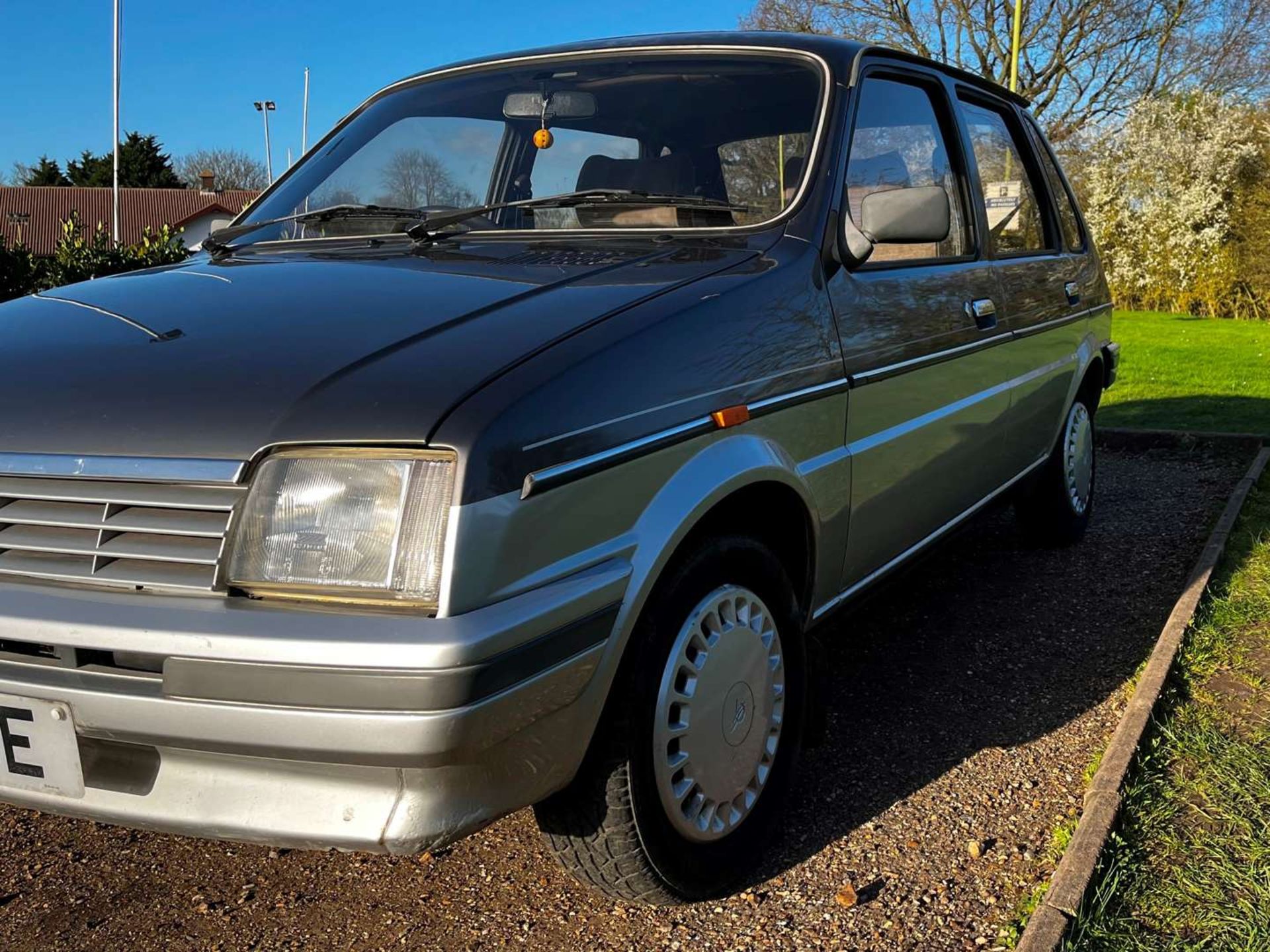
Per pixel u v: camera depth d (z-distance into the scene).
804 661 2.47
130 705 1.60
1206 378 10.41
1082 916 2.00
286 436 1.61
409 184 3.08
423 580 1.55
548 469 1.67
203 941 2.13
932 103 3.42
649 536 1.87
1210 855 2.24
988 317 3.37
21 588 1.68
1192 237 21.19
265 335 1.89
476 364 1.72
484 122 3.15
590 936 2.12
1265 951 1.92
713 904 2.21
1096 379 4.87
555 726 1.73
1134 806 2.41
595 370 1.81
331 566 1.58
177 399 1.72
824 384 2.41
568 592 1.70
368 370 1.71
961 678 3.34
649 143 2.88
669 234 2.58
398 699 1.51
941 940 2.07
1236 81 27.59
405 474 1.57
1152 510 5.40
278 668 1.53
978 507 3.60
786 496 2.33
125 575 1.65
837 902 2.20
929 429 2.97
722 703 2.17
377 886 2.32
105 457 1.68
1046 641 3.64
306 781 1.62
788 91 2.83
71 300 2.29
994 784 2.67
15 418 1.78
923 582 4.31
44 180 64.75
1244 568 4.11
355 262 2.42
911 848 2.39
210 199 51.94
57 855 2.45
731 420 2.07
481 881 2.33
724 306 2.15
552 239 2.59
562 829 2.01
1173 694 3.00
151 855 2.46
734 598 2.20
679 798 2.08
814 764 2.79
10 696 1.69
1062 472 4.48
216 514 1.63
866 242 2.58
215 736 1.57
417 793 1.59
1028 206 4.17
